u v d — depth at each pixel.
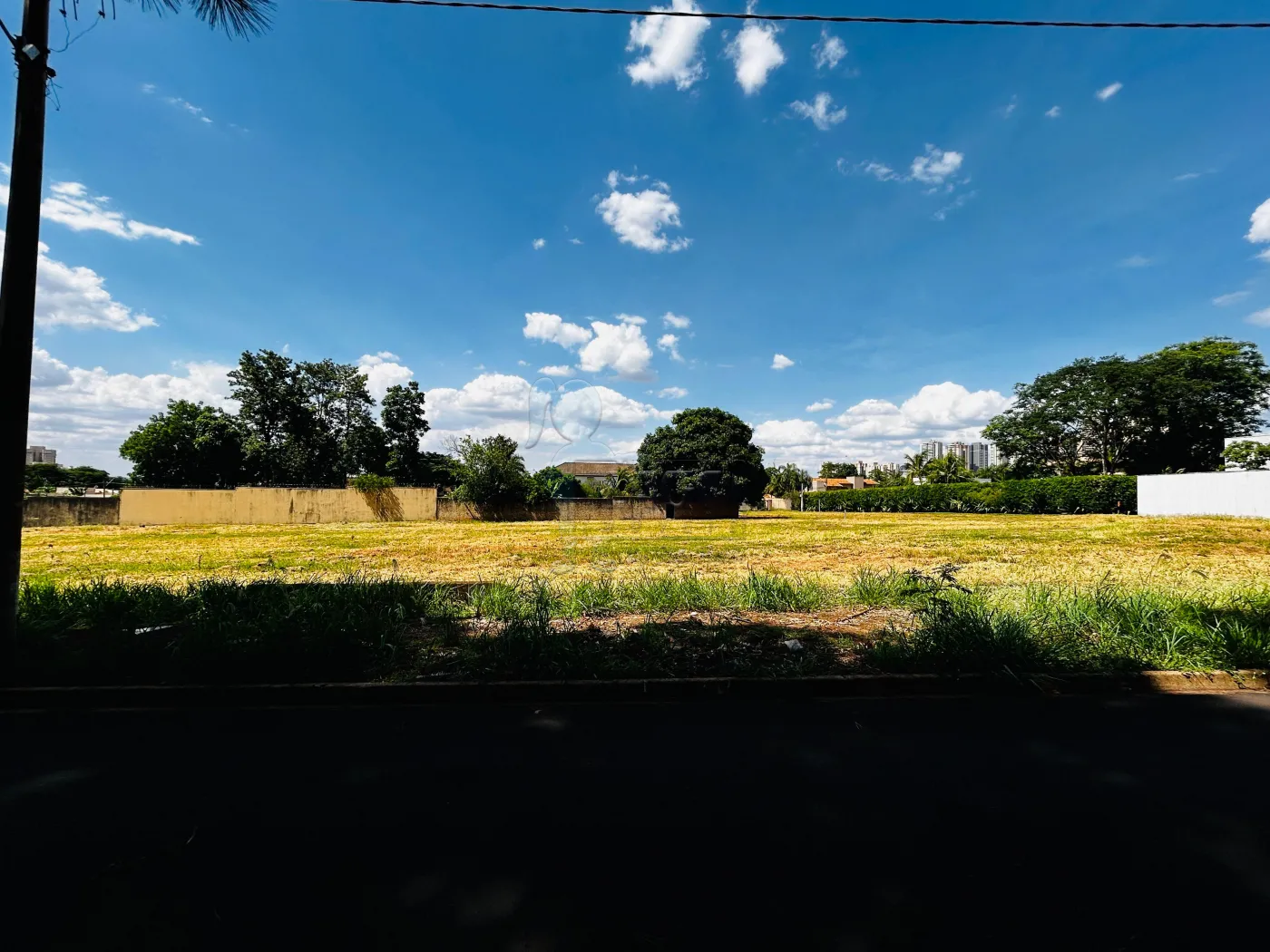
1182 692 3.81
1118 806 2.40
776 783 2.60
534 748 2.99
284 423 37.72
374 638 4.41
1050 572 9.12
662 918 1.75
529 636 4.33
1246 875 1.96
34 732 3.23
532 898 1.85
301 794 2.52
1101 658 4.12
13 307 3.95
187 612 5.30
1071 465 40.00
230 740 3.11
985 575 8.82
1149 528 17.83
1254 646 4.16
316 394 38.78
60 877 1.96
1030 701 3.65
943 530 19.09
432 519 29.56
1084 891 1.88
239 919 1.76
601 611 5.72
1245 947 1.64
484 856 2.07
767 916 1.76
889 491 43.06
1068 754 2.89
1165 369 34.66
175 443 34.91
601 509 30.59
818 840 2.16
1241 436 34.72
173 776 2.69
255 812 2.37
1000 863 2.02
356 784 2.61
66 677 3.83
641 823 2.28
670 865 2.01
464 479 29.84
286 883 1.92
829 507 51.34
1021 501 33.16
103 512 26.27
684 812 2.36
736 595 6.34
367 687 3.71
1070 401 37.56
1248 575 8.60
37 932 1.70
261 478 37.19
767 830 2.23
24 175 4.01
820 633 4.89
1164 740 3.06
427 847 2.12
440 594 6.40
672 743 3.03
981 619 4.44
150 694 3.68
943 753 2.90
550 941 1.67
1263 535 15.16
